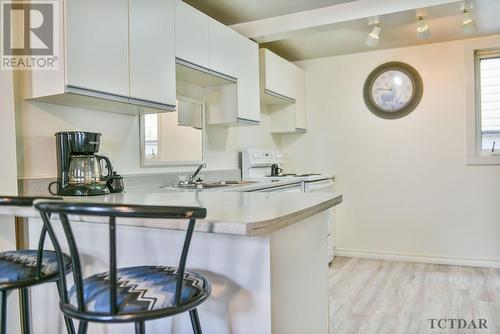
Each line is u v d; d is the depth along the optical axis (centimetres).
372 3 291
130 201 152
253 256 111
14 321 173
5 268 114
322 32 342
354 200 425
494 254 368
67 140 191
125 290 91
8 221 170
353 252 423
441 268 367
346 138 428
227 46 291
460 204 379
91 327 140
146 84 212
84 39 178
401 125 402
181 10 243
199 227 101
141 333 92
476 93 379
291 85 408
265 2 287
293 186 339
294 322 127
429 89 389
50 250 140
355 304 273
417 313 255
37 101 192
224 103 312
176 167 290
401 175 403
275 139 452
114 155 238
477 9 289
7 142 175
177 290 90
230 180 346
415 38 366
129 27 202
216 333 117
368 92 415
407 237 401
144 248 130
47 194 191
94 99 188
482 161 370
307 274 141
